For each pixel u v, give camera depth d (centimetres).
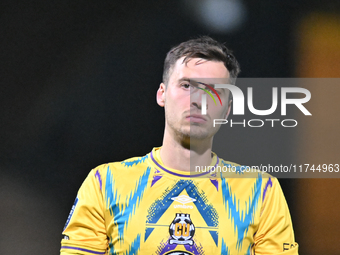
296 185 789
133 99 805
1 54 810
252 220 509
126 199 513
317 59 796
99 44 811
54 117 804
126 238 492
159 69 804
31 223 788
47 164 796
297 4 799
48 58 811
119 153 797
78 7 815
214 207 509
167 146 538
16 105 805
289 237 524
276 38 797
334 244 780
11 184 793
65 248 511
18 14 816
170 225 494
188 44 552
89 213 519
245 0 802
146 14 810
